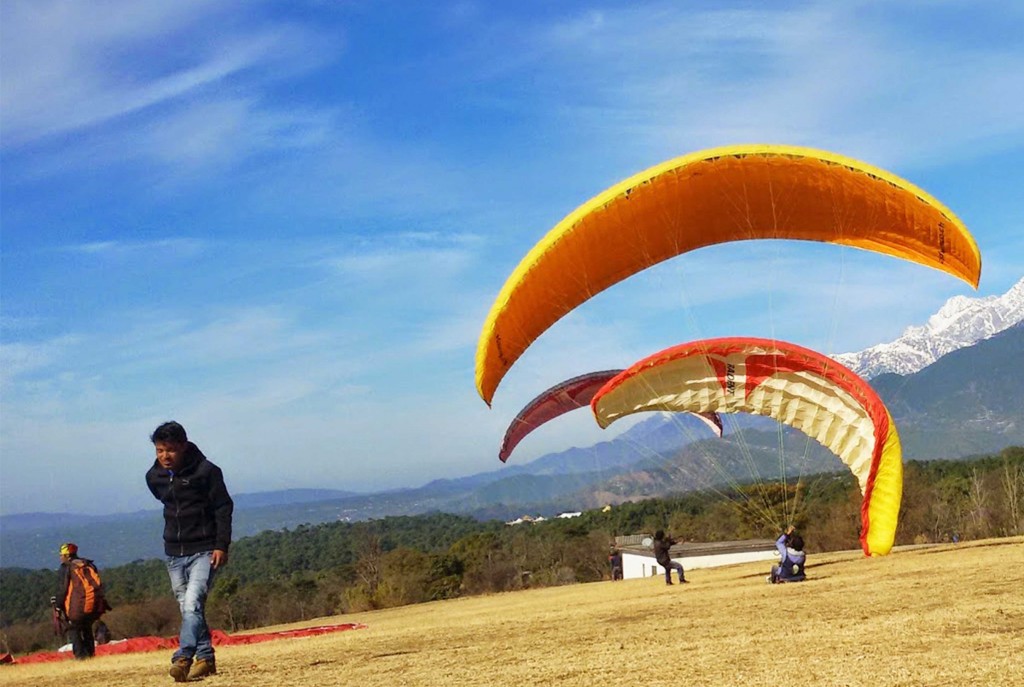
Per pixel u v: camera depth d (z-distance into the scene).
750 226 22.62
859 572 20.52
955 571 17.23
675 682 8.16
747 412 24.42
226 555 10.57
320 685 9.42
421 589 68.75
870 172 19.89
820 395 23.48
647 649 10.47
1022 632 9.38
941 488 75.88
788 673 8.16
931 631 9.90
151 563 122.31
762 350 23.16
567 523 104.56
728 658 9.27
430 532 155.50
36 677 12.88
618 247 22.64
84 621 17.33
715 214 22.20
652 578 36.75
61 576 17.42
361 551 81.25
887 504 22.81
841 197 20.91
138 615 62.28
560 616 17.05
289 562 130.75
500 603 30.33
